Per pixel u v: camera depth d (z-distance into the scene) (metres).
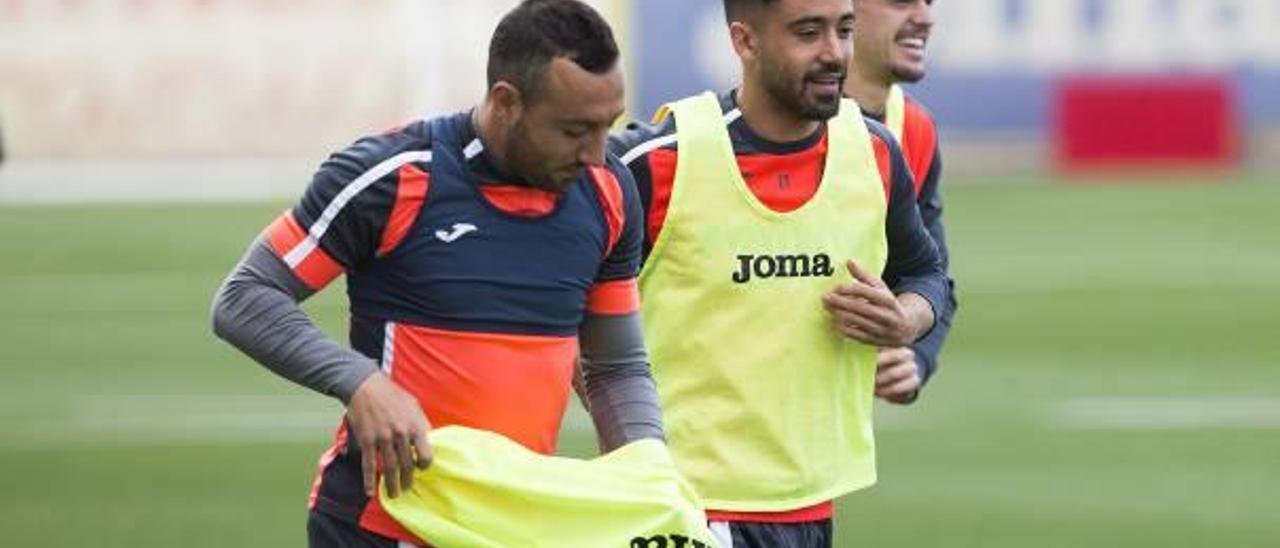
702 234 20.88
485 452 17.56
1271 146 105.19
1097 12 104.62
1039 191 96.69
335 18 100.62
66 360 55.00
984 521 36.25
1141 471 40.59
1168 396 48.94
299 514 36.97
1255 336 57.81
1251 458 41.75
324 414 47.09
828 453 21.25
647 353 19.53
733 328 20.98
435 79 101.06
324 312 63.44
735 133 20.95
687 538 17.70
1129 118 104.69
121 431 45.25
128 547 34.44
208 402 48.75
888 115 23.75
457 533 17.45
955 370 52.91
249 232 83.12
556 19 17.03
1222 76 105.00
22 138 99.00
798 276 21.00
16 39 98.94
